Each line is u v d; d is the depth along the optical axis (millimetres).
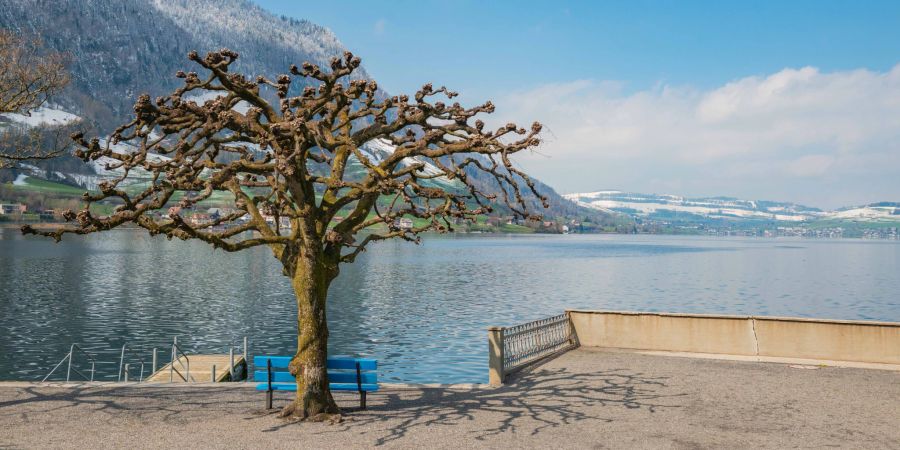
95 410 14383
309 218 13727
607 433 12477
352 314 68438
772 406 14422
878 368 18047
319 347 13883
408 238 14883
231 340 51844
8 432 12523
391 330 57844
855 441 11922
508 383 17156
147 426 13016
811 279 128875
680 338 20406
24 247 176250
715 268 156625
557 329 20906
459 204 14180
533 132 12727
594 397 15445
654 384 16656
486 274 124375
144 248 189375
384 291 92062
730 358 19656
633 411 14125
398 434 12438
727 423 13125
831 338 18812
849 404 14539
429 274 122062
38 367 41344
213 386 17312
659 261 180375
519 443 11820
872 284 118625
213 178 12781
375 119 15000
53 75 22484
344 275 118562
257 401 15461
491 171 13672
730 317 19859
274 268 127125
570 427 12906
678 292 99250
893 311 80188
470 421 13414
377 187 13023
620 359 19859
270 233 14023
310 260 13836
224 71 13477
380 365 42688
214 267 128375
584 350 21266
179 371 27859
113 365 42219
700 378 17234
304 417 13578
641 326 20969
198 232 12531
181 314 65688
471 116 13969
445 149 13578
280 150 12852
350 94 13852
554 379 17453
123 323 59531
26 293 80062
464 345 50344
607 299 87500
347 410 14508
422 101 14219
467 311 71312
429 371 40844
